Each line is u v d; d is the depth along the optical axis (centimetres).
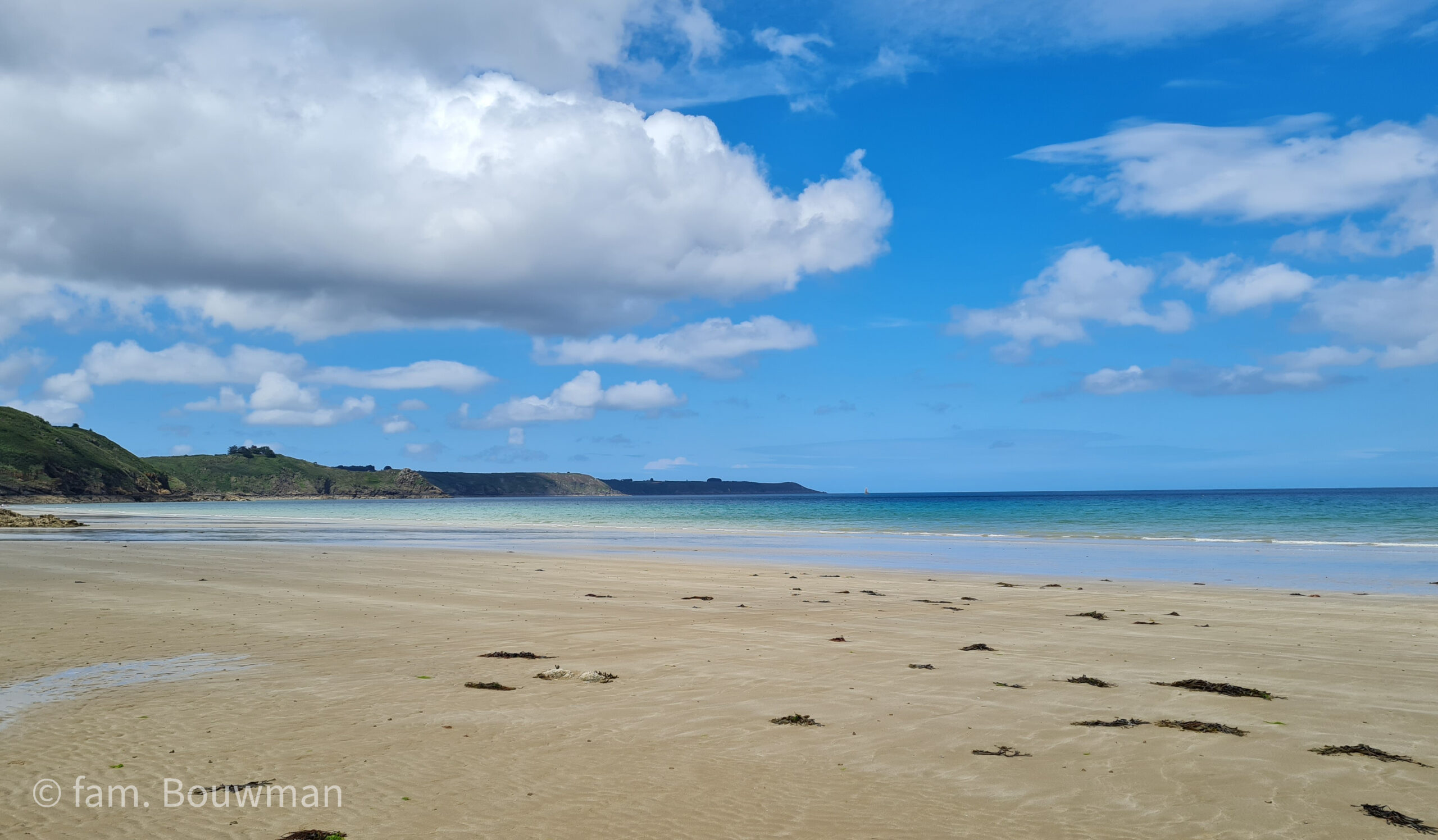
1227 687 1079
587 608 1883
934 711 966
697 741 845
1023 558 3631
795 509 13138
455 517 10644
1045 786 722
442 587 2286
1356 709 990
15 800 668
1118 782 731
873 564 3338
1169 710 979
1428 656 1341
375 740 838
